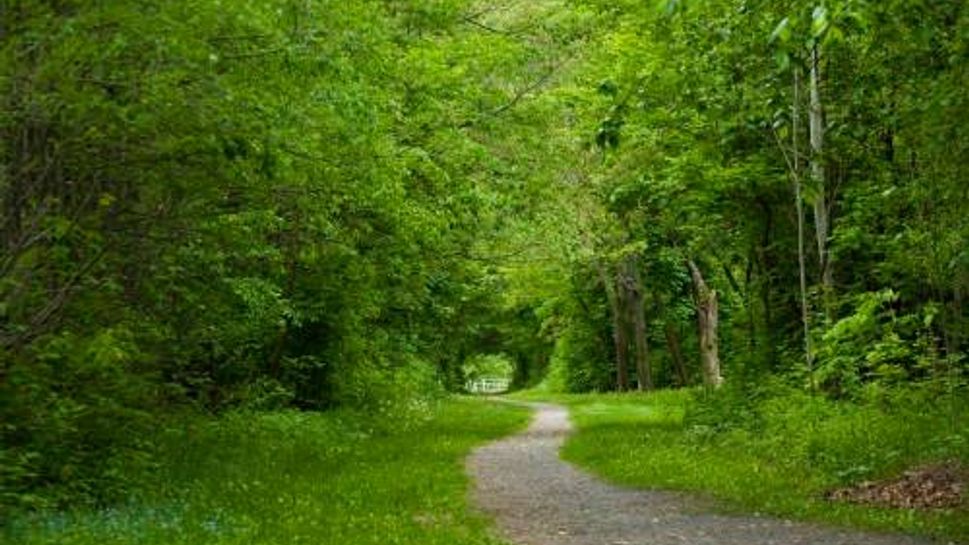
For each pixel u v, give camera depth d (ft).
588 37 80.74
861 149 68.23
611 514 44.42
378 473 57.11
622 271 151.12
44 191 42.39
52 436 40.93
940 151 53.42
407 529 38.52
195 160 44.45
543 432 95.61
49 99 37.24
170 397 65.05
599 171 91.66
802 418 61.67
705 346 116.26
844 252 73.97
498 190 85.35
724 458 61.16
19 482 39.58
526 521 42.80
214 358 82.28
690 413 79.00
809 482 50.21
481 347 273.75
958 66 50.55
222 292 63.57
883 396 61.77
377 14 54.29
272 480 51.78
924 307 62.39
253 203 53.21
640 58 74.28
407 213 77.00
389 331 117.29
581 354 207.62
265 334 88.12
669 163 82.64
